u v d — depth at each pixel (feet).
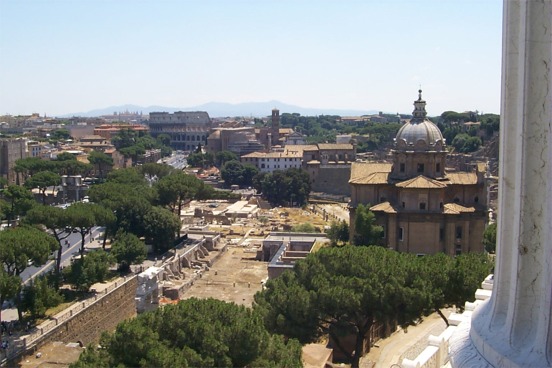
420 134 454.81
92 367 148.87
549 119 72.43
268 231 631.15
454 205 440.45
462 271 222.28
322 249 245.65
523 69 74.64
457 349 83.82
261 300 231.71
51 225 367.04
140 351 154.20
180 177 571.28
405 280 217.36
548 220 72.08
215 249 542.16
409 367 123.65
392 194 459.32
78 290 349.82
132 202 477.36
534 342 73.26
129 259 403.13
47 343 280.10
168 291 402.93
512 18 78.28
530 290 75.61
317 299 213.25
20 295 315.17
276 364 165.68
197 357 153.07
